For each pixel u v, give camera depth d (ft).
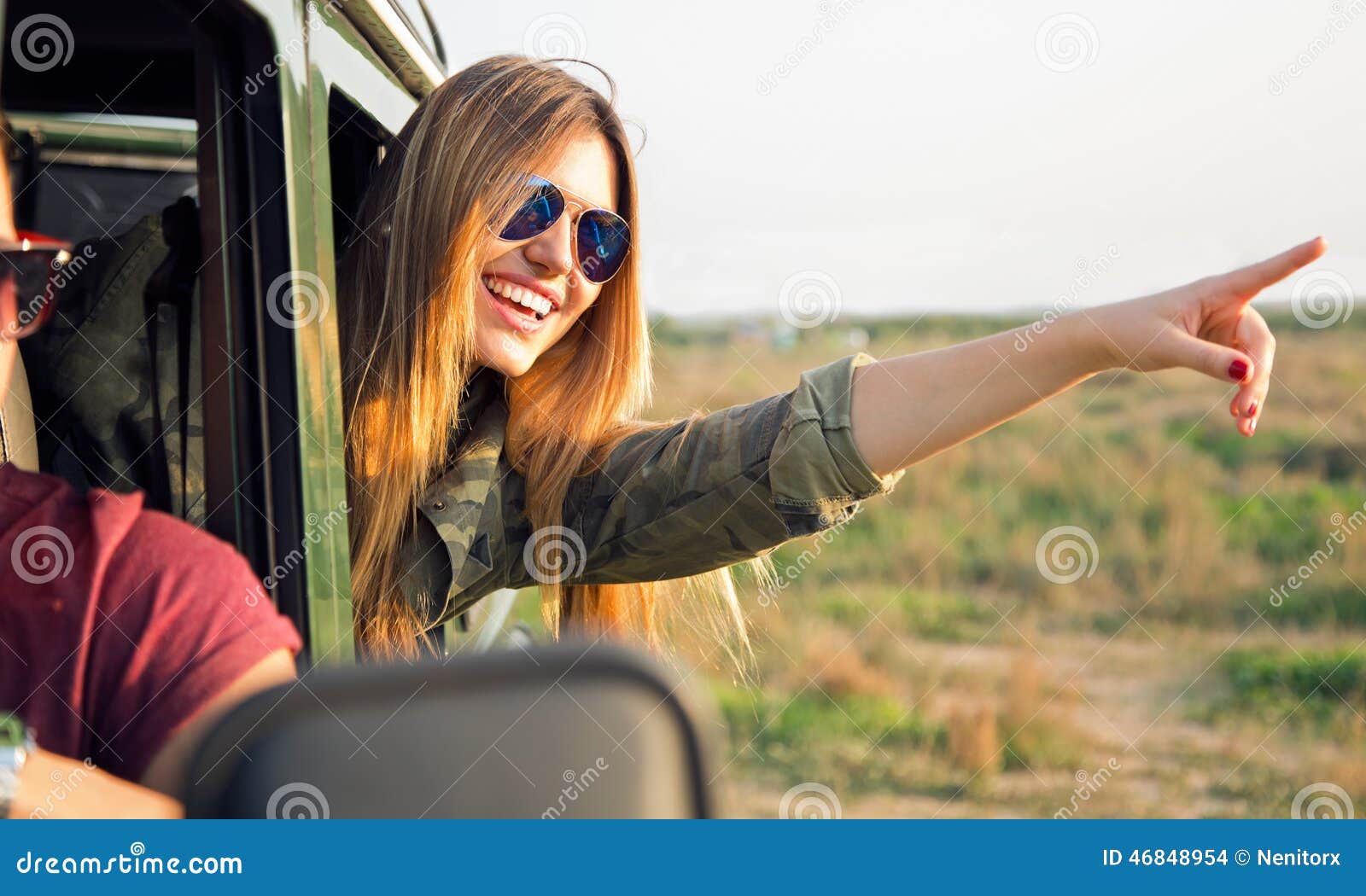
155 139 7.10
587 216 6.29
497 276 6.17
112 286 5.49
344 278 6.38
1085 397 59.88
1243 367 4.97
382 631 5.71
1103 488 39.52
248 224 4.55
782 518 6.02
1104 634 27.76
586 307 6.47
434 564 5.92
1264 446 46.03
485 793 2.34
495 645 8.71
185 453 5.28
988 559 33.01
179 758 3.04
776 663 24.32
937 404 5.81
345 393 5.87
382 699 2.31
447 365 5.91
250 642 3.40
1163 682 24.07
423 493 5.86
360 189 6.74
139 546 3.48
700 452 6.22
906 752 19.90
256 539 4.42
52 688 3.26
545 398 6.52
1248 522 35.58
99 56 6.70
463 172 5.97
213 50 4.56
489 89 6.12
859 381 5.93
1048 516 37.55
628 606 7.41
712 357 82.53
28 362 5.42
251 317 4.51
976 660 25.48
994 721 20.86
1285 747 20.56
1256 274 5.14
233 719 2.26
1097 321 5.37
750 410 6.31
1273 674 24.11
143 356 5.45
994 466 42.91
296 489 4.43
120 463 5.36
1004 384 5.56
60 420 5.37
